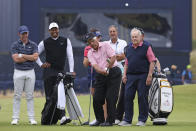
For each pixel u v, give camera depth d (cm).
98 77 2798
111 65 2759
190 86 4994
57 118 2945
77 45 7856
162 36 8100
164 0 8119
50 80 3008
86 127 2688
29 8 7931
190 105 4278
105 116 3109
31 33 7919
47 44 3014
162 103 2919
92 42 2761
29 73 3002
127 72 2898
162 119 2953
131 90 2880
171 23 8112
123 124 2861
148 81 2848
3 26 7881
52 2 7962
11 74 7562
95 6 8031
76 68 7700
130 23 8056
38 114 3788
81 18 7988
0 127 2691
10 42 7869
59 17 7919
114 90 2780
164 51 8038
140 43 2870
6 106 4228
